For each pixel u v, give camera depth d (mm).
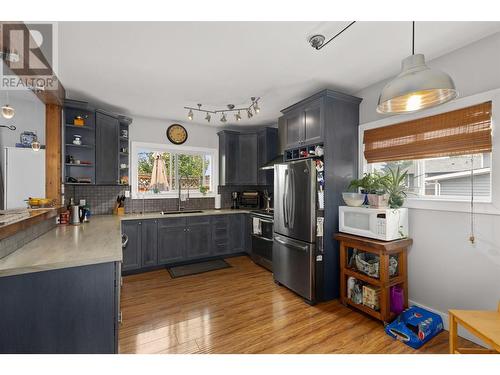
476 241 1946
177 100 3258
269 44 1933
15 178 2912
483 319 1456
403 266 2328
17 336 1342
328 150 2695
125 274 3457
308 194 2652
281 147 3385
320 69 2381
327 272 2703
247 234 4328
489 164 1935
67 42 1881
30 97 3074
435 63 2195
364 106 2850
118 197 3854
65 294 1438
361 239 2365
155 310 2453
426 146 2227
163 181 4418
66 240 1989
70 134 3258
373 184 2406
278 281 3102
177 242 3816
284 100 3262
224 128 4859
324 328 2135
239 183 4652
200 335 2025
